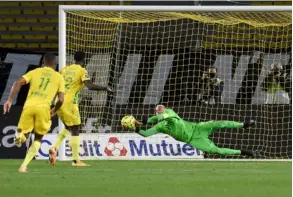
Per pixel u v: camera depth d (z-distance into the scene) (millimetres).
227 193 26312
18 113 50688
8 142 50688
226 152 46562
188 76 56500
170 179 32875
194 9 49812
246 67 56344
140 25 58406
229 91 55344
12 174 35719
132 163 45906
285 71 54844
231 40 58000
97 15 57594
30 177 33844
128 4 66312
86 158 49969
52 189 27812
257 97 55125
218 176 34844
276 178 33656
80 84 42562
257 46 57031
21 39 66875
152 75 56938
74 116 42469
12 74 59656
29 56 60031
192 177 34125
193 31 58125
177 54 57219
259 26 54375
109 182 31125
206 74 53188
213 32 58375
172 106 56250
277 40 56969
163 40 58188
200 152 49875
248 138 51312
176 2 65750
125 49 56594
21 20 67000
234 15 57625
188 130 45906
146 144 49844
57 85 37094
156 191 27031
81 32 57719
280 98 52562
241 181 31844
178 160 49156
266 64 56156
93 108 52844
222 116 52250
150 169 39875
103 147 50031
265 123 51688
